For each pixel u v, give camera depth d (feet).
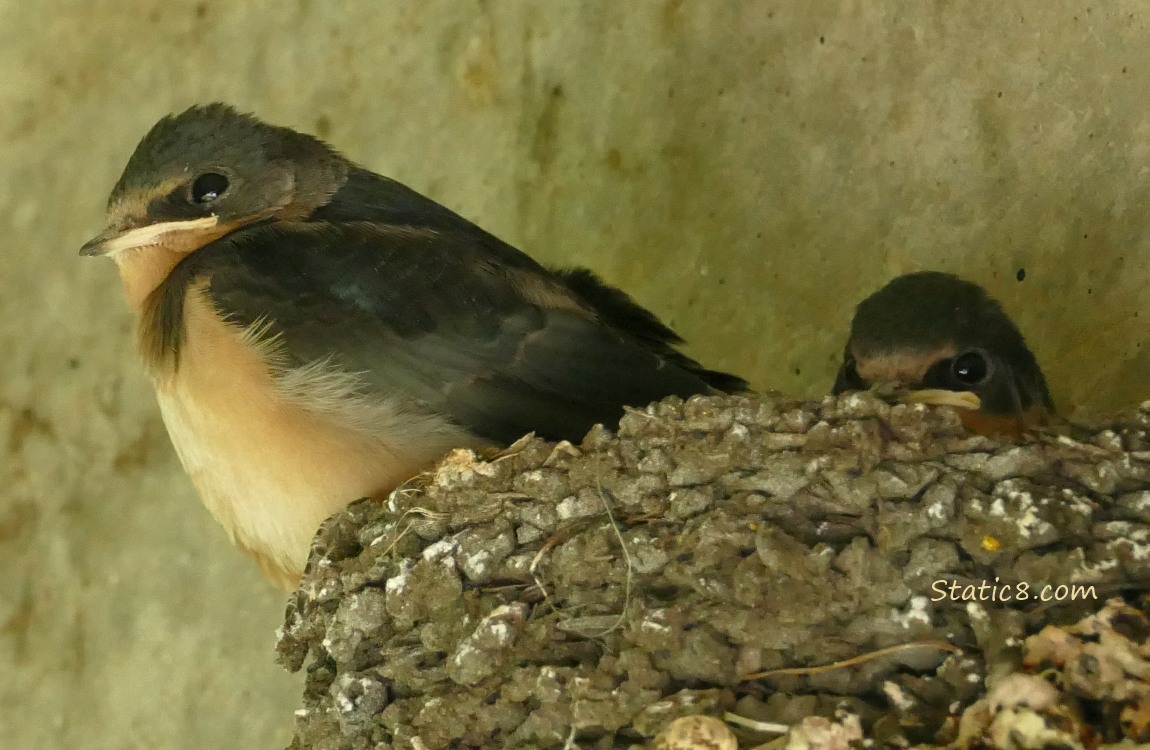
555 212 36.40
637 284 34.68
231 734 36.63
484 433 23.95
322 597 22.20
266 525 24.40
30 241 37.24
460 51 37.14
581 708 18.98
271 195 27.63
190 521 37.19
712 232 33.55
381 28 37.22
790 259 32.07
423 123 37.42
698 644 18.79
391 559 21.57
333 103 37.42
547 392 24.35
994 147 28.99
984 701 17.01
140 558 37.19
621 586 19.98
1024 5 28.68
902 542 18.53
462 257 25.38
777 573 18.79
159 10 36.65
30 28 36.19
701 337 33.37
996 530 18.34
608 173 35.58
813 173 31.83
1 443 37.32
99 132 37.01
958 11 29.66
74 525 37.24
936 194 29.78
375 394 23.81
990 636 17.74
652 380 24.81
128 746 36.76
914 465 19.12
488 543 20.80
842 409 20.16
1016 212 28.58
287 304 24.26
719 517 19.52
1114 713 16.60
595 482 20.80
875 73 30.91
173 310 24.72
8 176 36.96
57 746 36.70
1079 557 17.90
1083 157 27.68
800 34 32.30
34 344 37.47
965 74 29.50
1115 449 19.19
